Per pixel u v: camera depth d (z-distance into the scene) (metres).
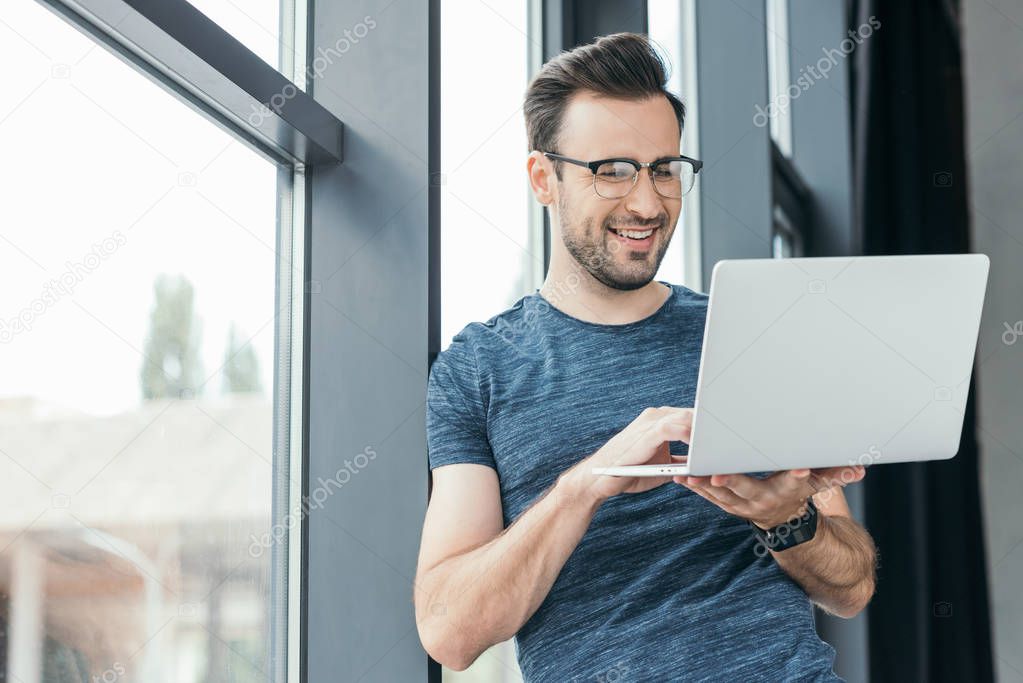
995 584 3.26
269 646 1.42
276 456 1.45
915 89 3.05
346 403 1.47
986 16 3.47
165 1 1.08
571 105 1.41
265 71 1.28
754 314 1.01
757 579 1.25
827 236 3.05
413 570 1.42
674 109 1.47
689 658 1.18
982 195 3.40
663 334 1.41
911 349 1.06
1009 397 3.30
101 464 1.10
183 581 1.24
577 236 1.39
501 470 1.33
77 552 1.06
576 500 1.18
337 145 1.50
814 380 1.04
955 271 1.05
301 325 1.50
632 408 1.33
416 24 1.51
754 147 2.57
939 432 1.12
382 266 1.48
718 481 1.11
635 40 1.44
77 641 1.06
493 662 1.76
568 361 1.38
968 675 2.79
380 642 1.42
